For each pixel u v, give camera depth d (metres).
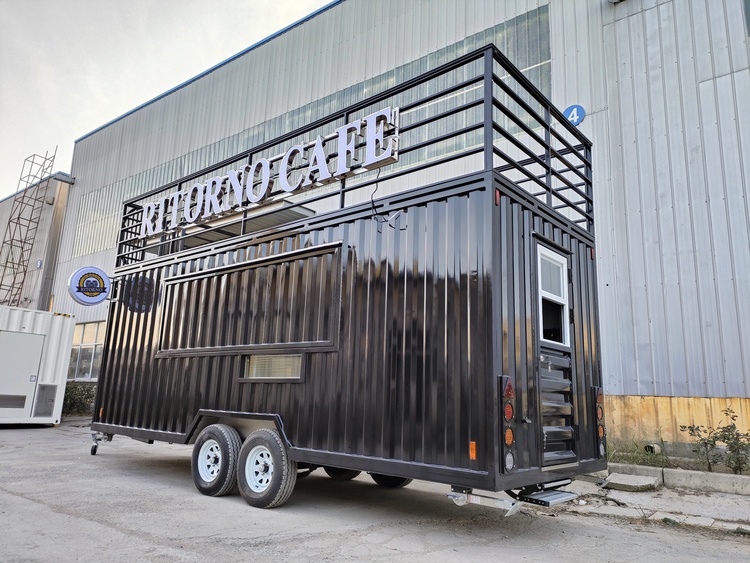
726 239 8.41
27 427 13.41
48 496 5.70
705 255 8.56
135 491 6.15
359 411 5.05
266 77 17.00
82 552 3.86
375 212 5.39
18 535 4.22
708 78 9.02
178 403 7.08
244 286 6.64
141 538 4.27
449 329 4.51
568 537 4.83
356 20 14.80
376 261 5.26
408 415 4.65
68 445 10.23
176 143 19.83
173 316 7.54
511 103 11.42
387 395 4.85
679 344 8.57
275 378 5.93
